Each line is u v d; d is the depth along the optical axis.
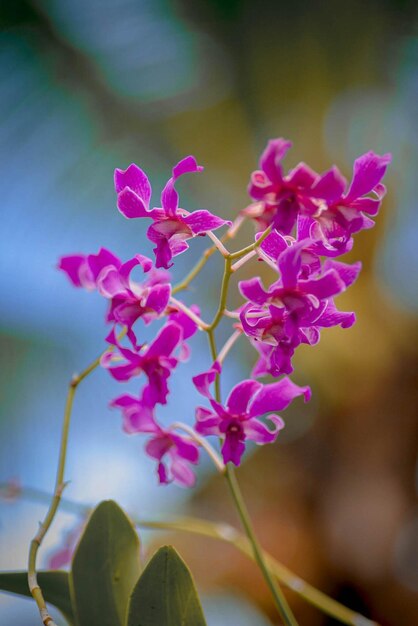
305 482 1.32
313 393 1.33
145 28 1.34
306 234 0.57
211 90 1.35
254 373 0.62
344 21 1.30
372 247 1.29
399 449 1.28
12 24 1.31
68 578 0.61
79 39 1.33
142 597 0.57
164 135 1.37
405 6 1.29
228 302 1.33
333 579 1.23
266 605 1.11
